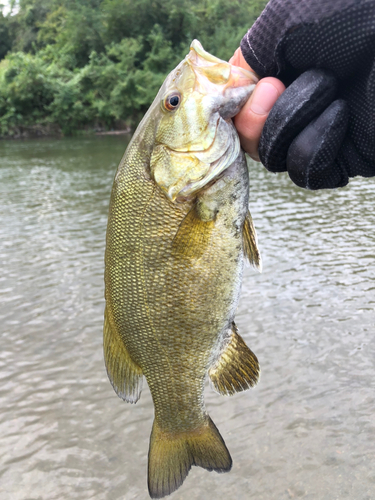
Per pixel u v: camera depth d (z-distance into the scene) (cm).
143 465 64
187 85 29
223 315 32
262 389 77
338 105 25
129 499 59
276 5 26
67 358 89
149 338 33
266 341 90
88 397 78
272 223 170
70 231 171
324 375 79
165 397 34
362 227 160
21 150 468
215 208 31
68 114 634
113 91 621
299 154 26
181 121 29
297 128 26
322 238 149
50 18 927
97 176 293
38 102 643
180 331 32
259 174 291
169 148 30
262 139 27
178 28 721
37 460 65
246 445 65
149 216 31
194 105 29
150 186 31
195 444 36
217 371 34
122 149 438
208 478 61
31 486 61
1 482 61
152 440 36
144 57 698
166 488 35
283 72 27
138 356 33
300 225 166
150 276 31
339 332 91
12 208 212
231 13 759
